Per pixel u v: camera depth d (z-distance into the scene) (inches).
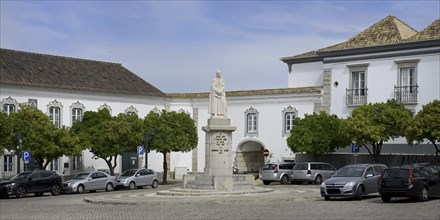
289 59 2071.9
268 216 769.6
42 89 1796.3
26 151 1433.3
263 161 2076.8
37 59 1921.8
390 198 973.8
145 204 1003.9
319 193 1175.6
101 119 1718.8
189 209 895.1
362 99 1749.5
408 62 1664.6
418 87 1646.2
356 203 944.3
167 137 1781.5
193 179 1233.4
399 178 938.7
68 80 1895.9
